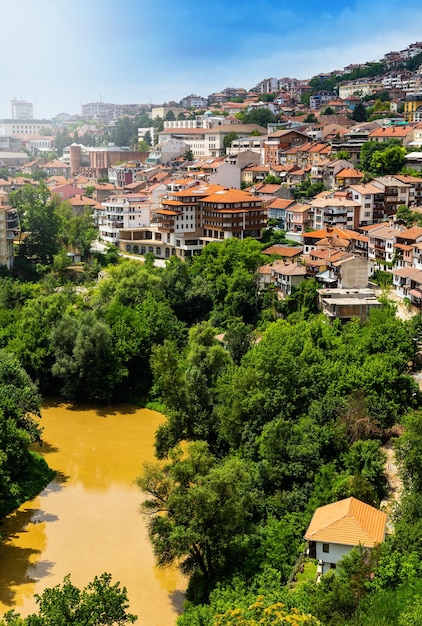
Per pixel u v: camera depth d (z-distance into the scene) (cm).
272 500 7756
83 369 12225
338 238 15362
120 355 12500
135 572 7475
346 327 12012
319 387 9469
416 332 10850
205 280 15425
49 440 10875
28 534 8188
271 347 10012
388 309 11856
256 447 8712
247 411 9075
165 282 15112
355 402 8962
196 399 9619
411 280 12769
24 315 13162
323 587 5878
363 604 5416
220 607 5891
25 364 12381
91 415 11969
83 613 5025
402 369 9931
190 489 6900
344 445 8388
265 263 15475
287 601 5672
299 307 13562
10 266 18612
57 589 5203
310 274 14062
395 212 17350
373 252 15025
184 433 9438
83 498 9094
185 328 14162
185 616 6122
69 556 7750
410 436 7288
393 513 6994
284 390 9188
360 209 16925
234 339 12031
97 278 18000
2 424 8950
